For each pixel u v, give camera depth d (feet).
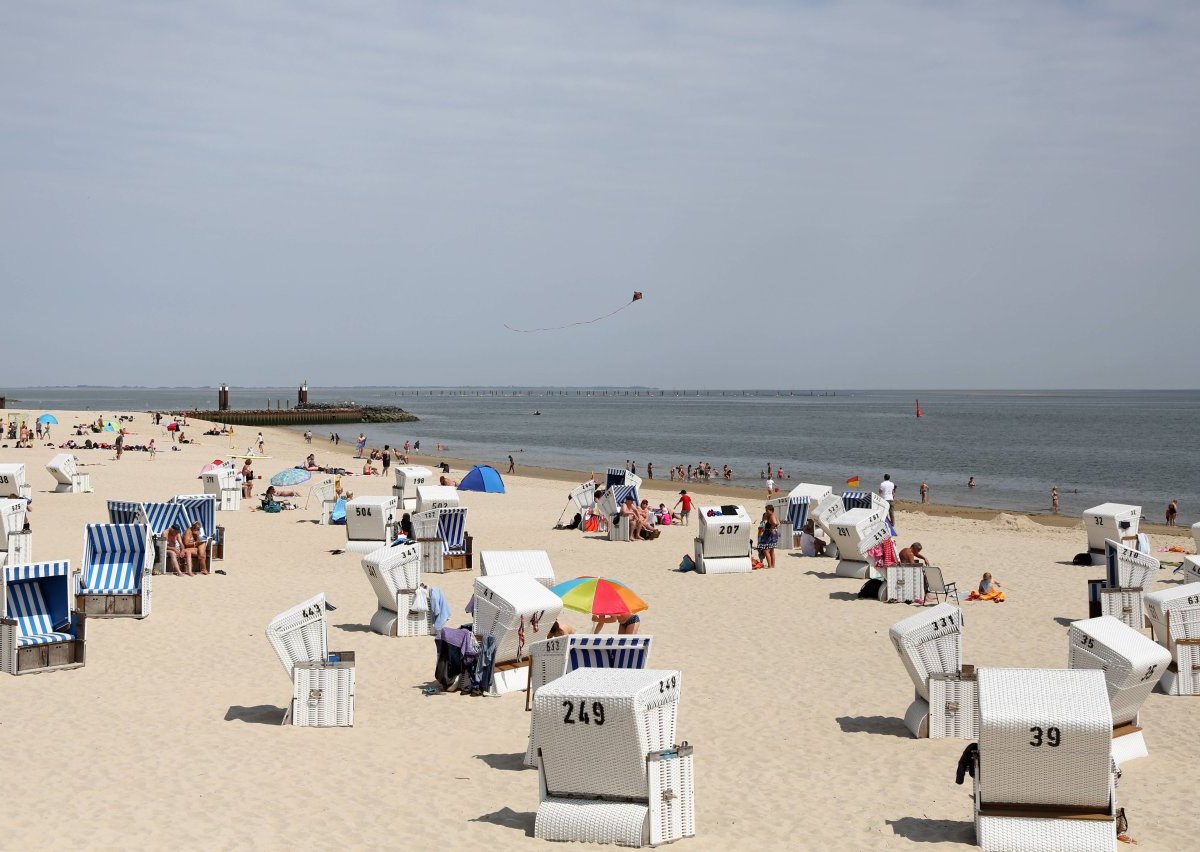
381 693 47.06
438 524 83.10
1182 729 42.24
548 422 561.02
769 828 31.53
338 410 541.75
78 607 61.26
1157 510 167.63
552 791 30.81
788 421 578.66
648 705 29.96
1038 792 29.37
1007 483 214.69
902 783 35.81
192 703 44.78
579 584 52.65
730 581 78.38
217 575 76.48
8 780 34.94
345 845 29.99
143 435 274.77
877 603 69.67
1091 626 39.09
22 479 120.78
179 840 30.17
